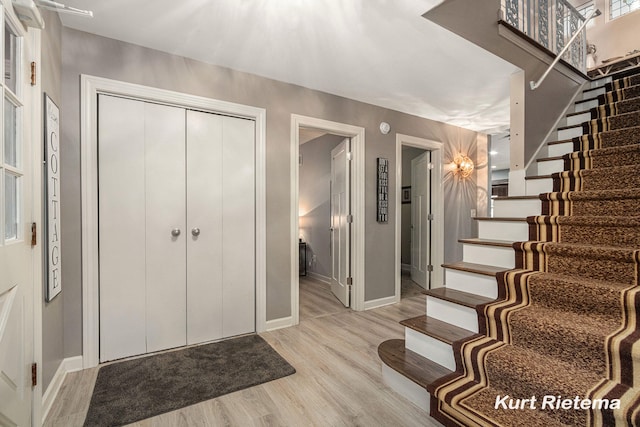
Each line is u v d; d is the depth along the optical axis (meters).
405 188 5.85
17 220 1.23
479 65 2.54
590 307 1.37
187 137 2.41
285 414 1.59
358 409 1.63
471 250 2.13
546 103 2.91
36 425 1.35
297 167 2.90
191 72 2.39
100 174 2.10
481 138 4.64
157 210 2.29
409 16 1.92
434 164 4.14
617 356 1.14
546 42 2.90
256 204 2.70
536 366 1.27
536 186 2.52
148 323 2.26
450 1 1.96
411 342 1.89
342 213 3.60
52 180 1.72
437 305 1.90
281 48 2.26
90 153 2.04
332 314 3.21
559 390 1.15
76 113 2.01
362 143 3.33
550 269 1.71
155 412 1.59
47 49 1.66
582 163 2.41
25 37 1.26
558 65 3.03
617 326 1.26
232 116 2.60
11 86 1.20
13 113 1.21
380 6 1.82
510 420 1.19
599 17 4.36
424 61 2.48
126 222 2.19
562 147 2.79
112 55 2.12
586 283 1.42
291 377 1.95
